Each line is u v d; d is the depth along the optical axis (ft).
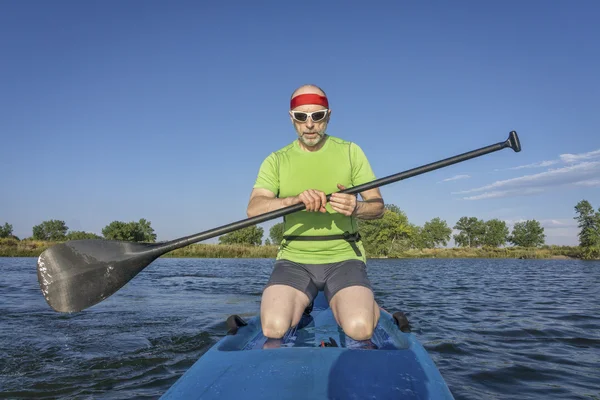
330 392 5.22
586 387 10.07
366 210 8.38
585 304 24.32
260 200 8.72
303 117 8.73
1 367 11.39
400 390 5.27
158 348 13.25
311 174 9.13
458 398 9.30
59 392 9.71
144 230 162.81
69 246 8.45
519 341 14.55
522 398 9.36
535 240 250.16
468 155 8.16
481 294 29.68
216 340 14.19
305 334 8.50
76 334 15.19
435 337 15.11
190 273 48.91
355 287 7.93
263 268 60.39
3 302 23.35
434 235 264.11
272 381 5.48
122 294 27.35
